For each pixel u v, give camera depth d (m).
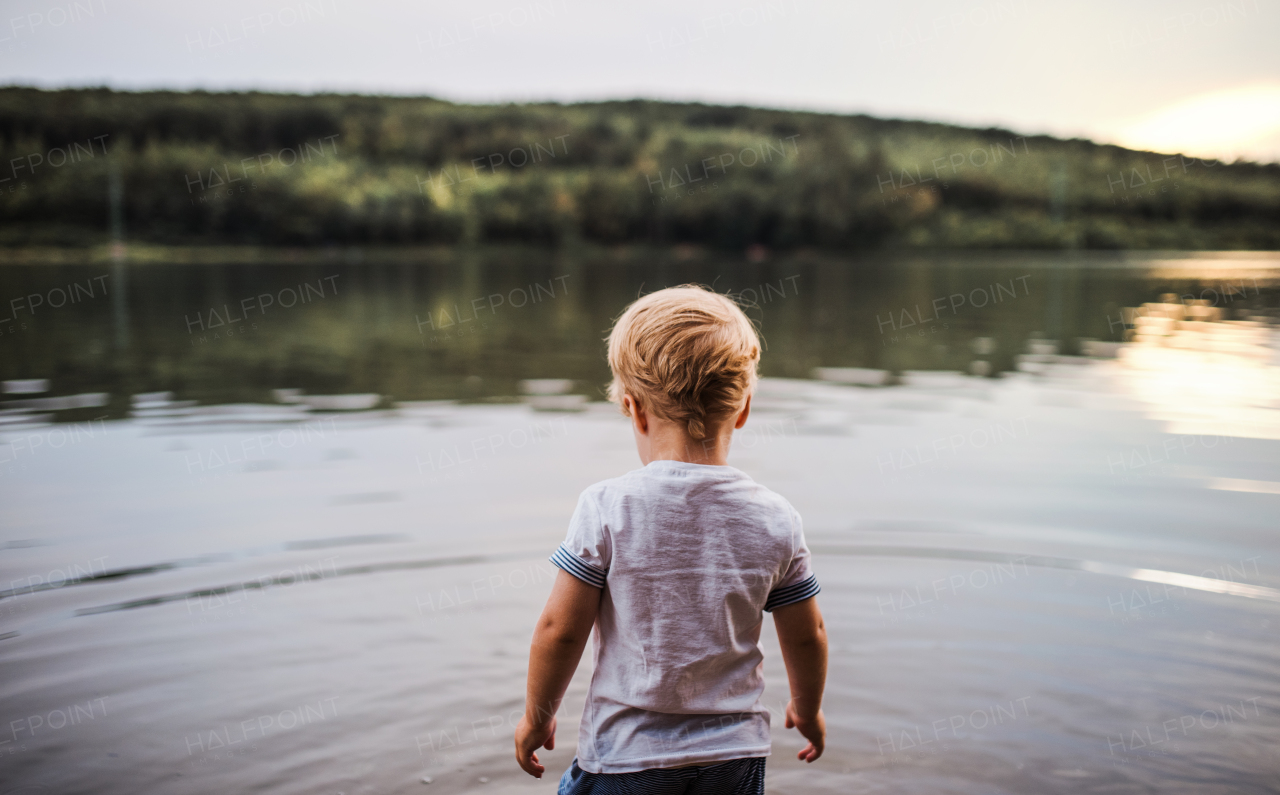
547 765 2.08
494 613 2.90
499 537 3.60
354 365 8.61
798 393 7.10
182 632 2.73
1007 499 4.14
